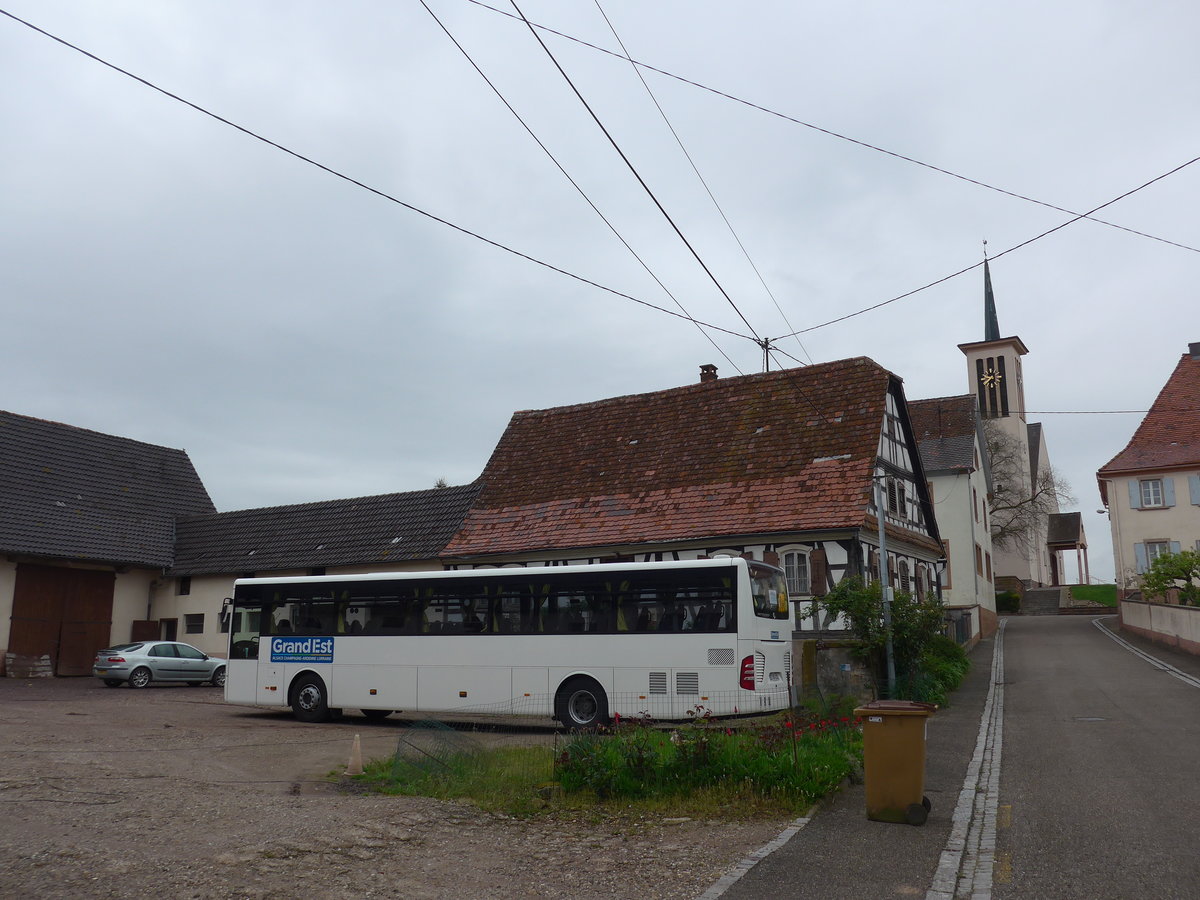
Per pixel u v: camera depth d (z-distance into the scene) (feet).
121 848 26.89
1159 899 23.15
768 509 83.30
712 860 27.76
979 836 29.96
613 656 56.95
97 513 114.62
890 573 86.84
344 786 39.09
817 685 62.23
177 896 23.04
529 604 59.88
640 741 37.93
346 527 112.16
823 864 27.04
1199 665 83.66
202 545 118.83
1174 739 47.14
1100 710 59.00
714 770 36.52
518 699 58.85
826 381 95.40
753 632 54.90
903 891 24.40
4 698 75.87
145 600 116.88
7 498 105.50
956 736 51.06
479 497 105.50
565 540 91.61
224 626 69.92
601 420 108.58
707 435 97.25
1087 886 24.34
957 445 136.87
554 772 38.29
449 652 61.26
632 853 28.71
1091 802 33.96
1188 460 128.88
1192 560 107.55
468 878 25.89
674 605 56.34
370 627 64.08
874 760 32.55
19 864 25.03
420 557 100.22
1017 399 238.68
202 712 69.51
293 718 67.00
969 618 114.01
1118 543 132.16
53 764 40.83
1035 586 219.00
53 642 104.32
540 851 28.96
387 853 28.04
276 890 23.91
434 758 39.99
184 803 33.50
